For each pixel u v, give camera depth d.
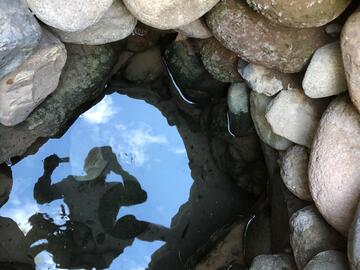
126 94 1.43
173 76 1.40
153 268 1.34
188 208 1.40
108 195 1.40
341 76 0.96
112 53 1.27
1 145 1.23
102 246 1.35
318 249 0.99
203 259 1.25
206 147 1.43
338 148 0.93
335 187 0.93
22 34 0.86
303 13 0.90
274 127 1.12
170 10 0.91
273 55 1.03
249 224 1.27
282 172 1.14
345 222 0.94
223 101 1.37
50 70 1.02
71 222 1.36
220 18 1.02
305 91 1.01
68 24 0.88
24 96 1.01
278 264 1.06
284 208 1.15
